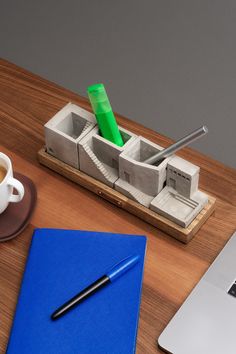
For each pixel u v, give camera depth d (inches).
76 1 133.3
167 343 48.1
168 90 115.3
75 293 50.7
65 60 122.4
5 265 53.6
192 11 127.4
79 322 49.1
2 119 63.4
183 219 52.7
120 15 128.7
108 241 53.4
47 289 51.1
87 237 53.8
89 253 52.9
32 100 64.7
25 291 51.1
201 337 48.3
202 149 106.0
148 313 50.2
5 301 51.5
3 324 50.3
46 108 64.1
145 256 53.2
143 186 54.4
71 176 57.9
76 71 120.1
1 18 131.5
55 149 57.5
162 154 52.4
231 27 123.8
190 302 50.2
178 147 51.6
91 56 122.5
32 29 128.6
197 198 53.9
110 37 125.0
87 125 55.8
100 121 53.9
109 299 50.1
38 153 58.9
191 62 119.0
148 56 121.0
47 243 53.7
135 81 117.3
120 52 122.4
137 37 124.3
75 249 53.2
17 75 66.9
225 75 116.5
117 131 54.6
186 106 112.7
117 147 54.1
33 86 65.8
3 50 124.6
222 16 126.0
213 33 123.1
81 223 55.8
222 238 54.2
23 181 57.6
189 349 47.8
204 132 50.1
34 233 54.4
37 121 63.1
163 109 112.5
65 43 125.3
